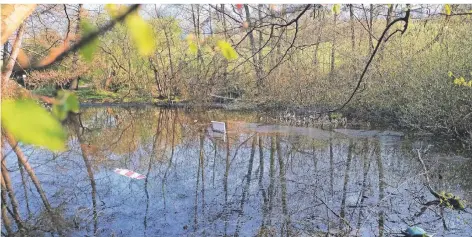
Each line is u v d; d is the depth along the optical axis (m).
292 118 17.56
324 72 18.97
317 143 13.14
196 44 1.74
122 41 15.47
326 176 9.46
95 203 7.93
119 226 6.88
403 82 14.59
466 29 12.36
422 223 6.58
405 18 1.94
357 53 16.30
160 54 21.67
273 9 2.89
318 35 12.47
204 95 21.55
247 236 6.44
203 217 7.26
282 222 6.91
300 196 8.16
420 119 12.99
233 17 2.82
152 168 10.68
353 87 16.03
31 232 6.56
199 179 9.63
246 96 21.78
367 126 15.44
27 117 0.39
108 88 26.47
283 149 12.55
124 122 18.92
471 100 11.30
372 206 7.41
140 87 26.03
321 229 6.56
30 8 0.57
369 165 10.23
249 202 7.98
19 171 9.87
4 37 0.55
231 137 14.73
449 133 12.46
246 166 10.77
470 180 8.55
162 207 7.77
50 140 0.40
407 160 10.44
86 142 13.93
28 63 0.61
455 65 12.23
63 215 7.29
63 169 10.23
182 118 19.86
